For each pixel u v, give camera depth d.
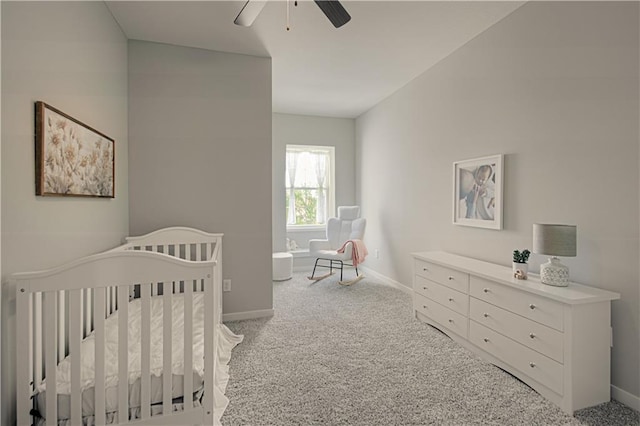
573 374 1.74
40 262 1.51
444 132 3.38
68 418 1.36
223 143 3.09
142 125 2.87
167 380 1.43
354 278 4.89
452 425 1.67
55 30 1.64
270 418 1.71
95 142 2.08
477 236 2.95
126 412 1.38
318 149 5.72
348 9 2.43
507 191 2.62
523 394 1.94
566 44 2.15
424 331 2.89
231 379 2.09
